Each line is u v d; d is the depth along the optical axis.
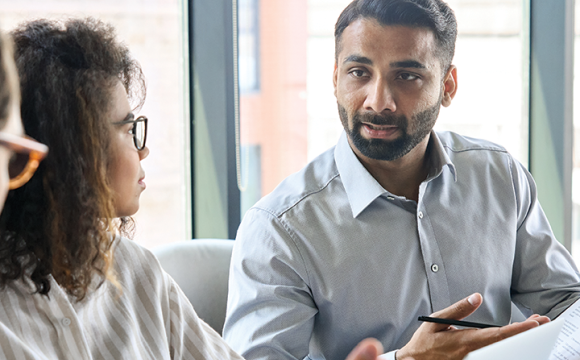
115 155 0.71
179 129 1.75
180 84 1.73
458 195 1.22
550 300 1.22
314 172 1.25
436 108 1.14
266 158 1.81
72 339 0.65
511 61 1.91
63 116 0.64
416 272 1.16
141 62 1.68
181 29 1.71
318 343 1.18
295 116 1.81
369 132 1.12
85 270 0.66
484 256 1.20
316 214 1.16
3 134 0.34
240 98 1.75
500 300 1.23
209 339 0.86
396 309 1.13
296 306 1.09
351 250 1.13
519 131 1.94
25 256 0.64
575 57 1.87
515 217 1.25
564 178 1.91
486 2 1.87
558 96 1.88
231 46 1.69
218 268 1.45
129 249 0.80
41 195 0.64
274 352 1.06
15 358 0.59
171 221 1.78
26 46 0.65
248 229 1.18
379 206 1.17
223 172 1.73
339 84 1.15
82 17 0.74
